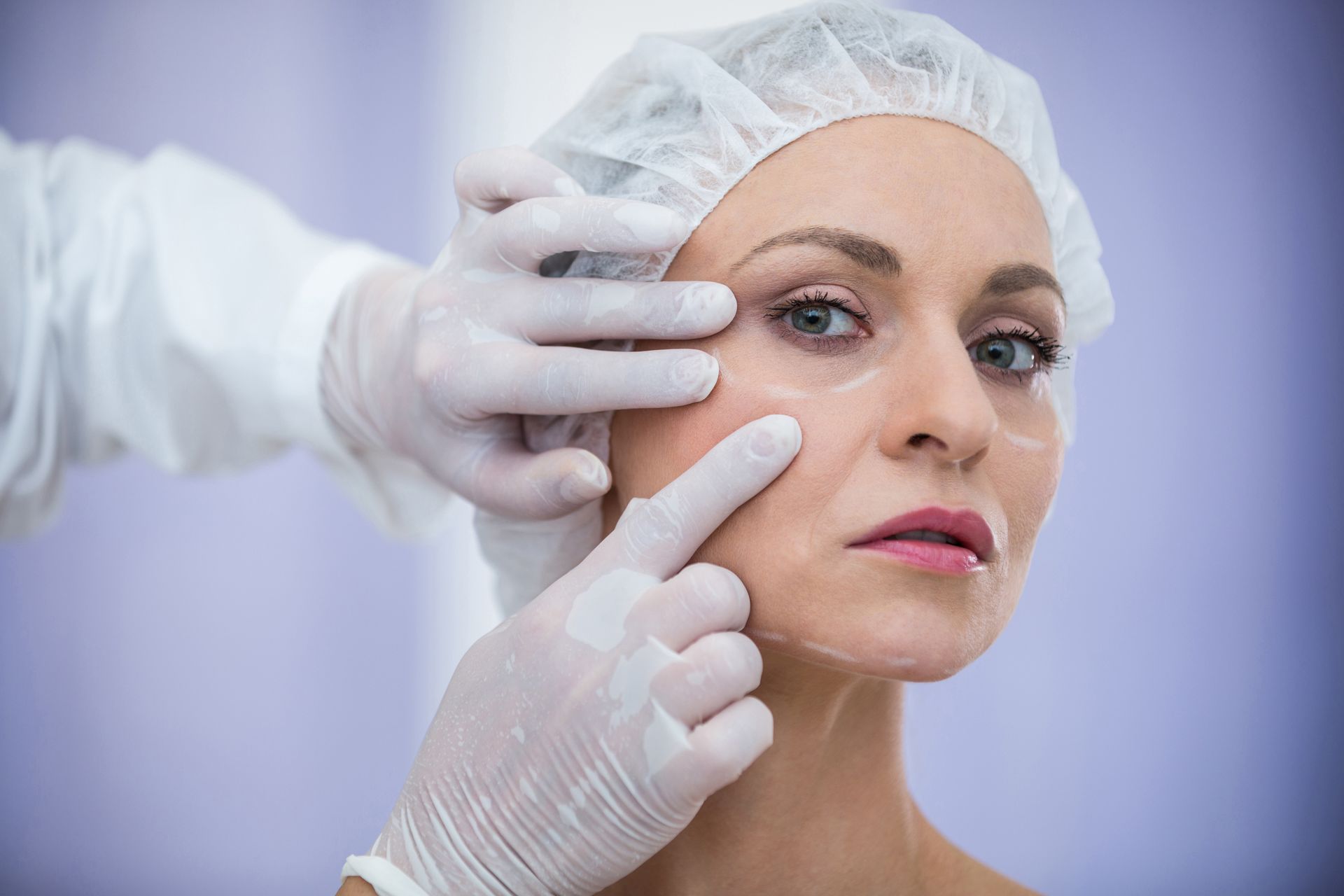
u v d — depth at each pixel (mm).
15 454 1540
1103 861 2797
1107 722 2881
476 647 1054
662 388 962
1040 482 1012
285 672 3012
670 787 923
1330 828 2881
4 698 2943
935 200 955
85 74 2986
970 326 993
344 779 3002
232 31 3020
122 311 1605
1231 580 2969
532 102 3062
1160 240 2979
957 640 927
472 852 988
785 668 1024
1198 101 2984
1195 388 2982
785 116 994
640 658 935
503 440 1193
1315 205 2992
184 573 3000
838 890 1094
